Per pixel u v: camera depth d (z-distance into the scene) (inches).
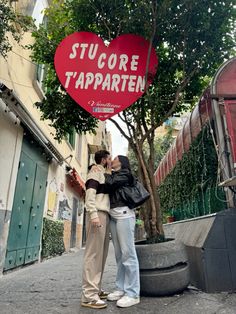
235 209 148.5
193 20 169.0
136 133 164.4
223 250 140.9
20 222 251.3
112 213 128.6
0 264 208.4
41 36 193.2
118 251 133.3
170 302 122.5
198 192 215.2
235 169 156.4
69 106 191.5
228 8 164.1
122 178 130.3
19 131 247.1
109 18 175.5
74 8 176.1
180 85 173.0
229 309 112.9
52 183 367.2
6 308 122.1
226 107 169.2
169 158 308.0
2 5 166.7
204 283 136.9
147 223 146.3
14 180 235.3
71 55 160.9
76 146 555.5
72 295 142.6
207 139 191.8
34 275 212.7
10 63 234.7
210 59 179.9
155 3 161.5
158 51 186.7
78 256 380.8
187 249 160.4
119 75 160.2
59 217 408.8
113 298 128.6
